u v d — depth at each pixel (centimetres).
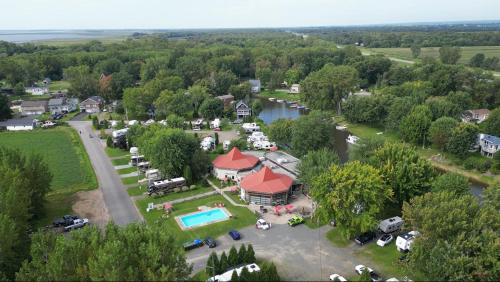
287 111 16975
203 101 15375
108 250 4044
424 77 17438
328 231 6359
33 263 4412
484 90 14700
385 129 12744
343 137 12719
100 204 7538
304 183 7619
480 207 5347
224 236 6241
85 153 10706
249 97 18862
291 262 5519
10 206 5259
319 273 5262
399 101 12462
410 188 6512
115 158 10294
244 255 5316
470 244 4650
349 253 5731
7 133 13075
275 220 6738
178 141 8481
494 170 9306
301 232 6334
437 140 10406
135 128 11069
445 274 4500
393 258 5572
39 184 6869
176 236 6225
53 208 7375
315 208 6888
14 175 6022
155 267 4059
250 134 12575
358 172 5959
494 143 9825
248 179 7719
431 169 6750
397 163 6738
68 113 16400
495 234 4731
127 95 14950
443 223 4797
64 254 4222
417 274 5088
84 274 4059
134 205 7475
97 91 18388
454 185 6234
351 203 5734
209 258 5109
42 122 14138
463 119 12975
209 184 8412
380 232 6241
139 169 9312
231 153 8838
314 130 9831
